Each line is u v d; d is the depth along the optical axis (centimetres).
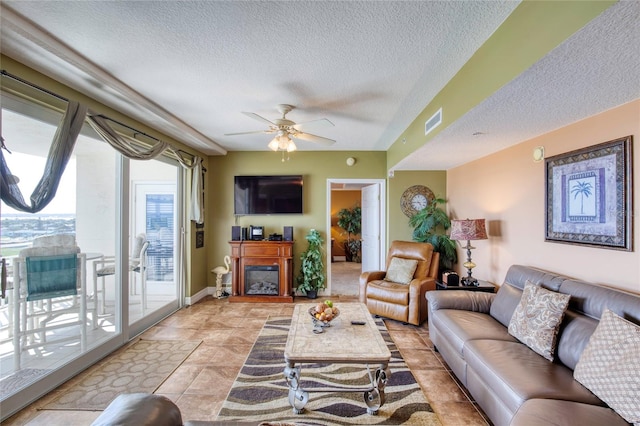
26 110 218
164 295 460
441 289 368
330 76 248
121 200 319
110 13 171
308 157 533
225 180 532
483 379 198
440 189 521
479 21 177
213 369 270
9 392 212
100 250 315
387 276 434
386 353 205
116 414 112
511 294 267
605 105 206
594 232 221
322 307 256
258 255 488
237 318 405
